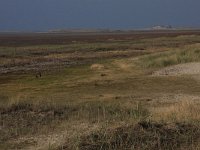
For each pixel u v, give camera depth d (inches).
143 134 454.0
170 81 1162.6
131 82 1189.1
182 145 442.6
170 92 1008.9
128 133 452.8
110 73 1432.1
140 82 1178.6
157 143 440.5
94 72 1497.3
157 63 1491.1
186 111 593.0
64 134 505.4
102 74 1408.7
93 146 431.8
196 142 448.8
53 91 1122.0
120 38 5137.8
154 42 3393.2
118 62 1726.1
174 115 555.5
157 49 2551.7
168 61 1492.4
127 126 468.8
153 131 463.2
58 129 545.0
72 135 472.1
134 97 956.6
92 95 1018.7
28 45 3634.4
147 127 473.1
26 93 1109.7
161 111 631.2
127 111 665.6
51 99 932.6
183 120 507.2
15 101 722.2
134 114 606.9
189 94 968.3
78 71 1558.8
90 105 753.6
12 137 516.4
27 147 472.1
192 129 478.3
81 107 709.3
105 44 3265.3
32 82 1330.0
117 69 1534.2
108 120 557.3
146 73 1346.0
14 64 1910.7
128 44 3171.8
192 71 1294.3
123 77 1296.8
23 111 666.8
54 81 1318.9
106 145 433.7
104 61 1846.7
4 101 829.8
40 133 529.3
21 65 1882.4
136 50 2516.0
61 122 587.8
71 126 553.9
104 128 466.0
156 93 1005.2
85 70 1579.7
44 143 479.2
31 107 687.1
